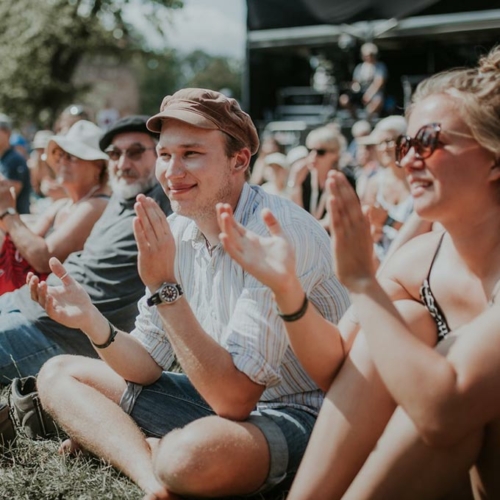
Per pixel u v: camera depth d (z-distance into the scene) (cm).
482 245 188
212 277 240
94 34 2561
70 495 236
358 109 1037
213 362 211
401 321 176
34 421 282
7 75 2491
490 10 872
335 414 192
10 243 414
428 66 1068
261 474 212
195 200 233
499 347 167
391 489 176
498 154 177
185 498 214
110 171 375
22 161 777
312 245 231
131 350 251
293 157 737
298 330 196
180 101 232
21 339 347
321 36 952
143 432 257
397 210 475
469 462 176
